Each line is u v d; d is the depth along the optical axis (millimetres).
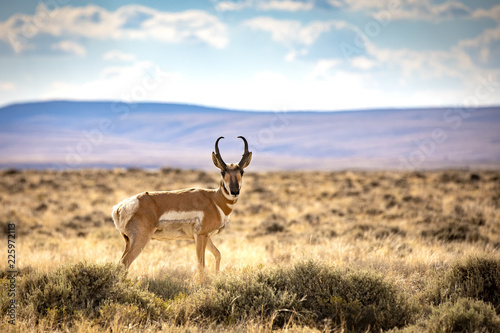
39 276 28234
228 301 26094
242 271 31172
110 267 28719
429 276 32375
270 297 26219
